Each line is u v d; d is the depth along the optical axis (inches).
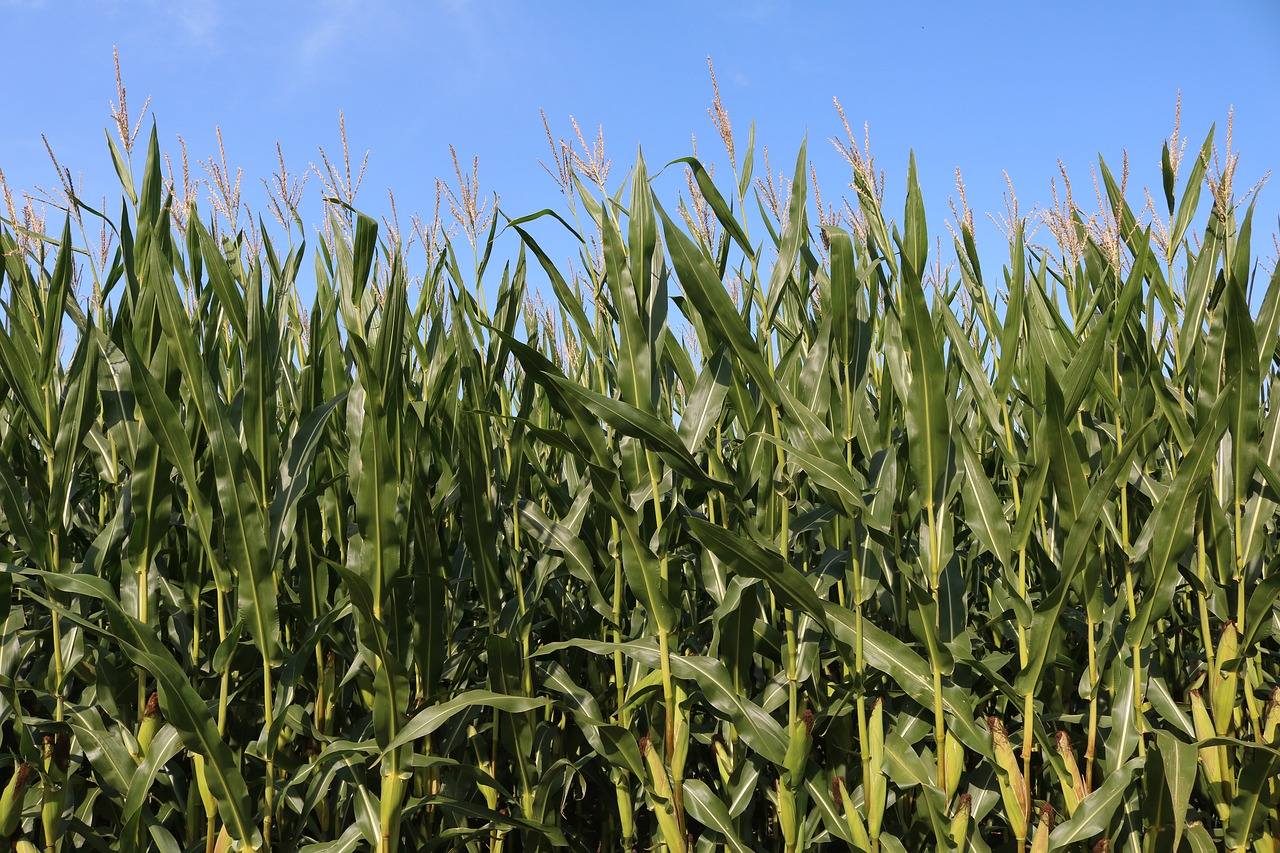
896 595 100.0
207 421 78.7
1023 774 86.3
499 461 105.0
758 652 97.1
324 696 98.2
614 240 86.3
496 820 87.8
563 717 108.7
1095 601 86.8
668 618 85.6
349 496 104.2
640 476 92.6
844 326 89.4
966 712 84.4
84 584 78.1
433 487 110.7
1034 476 83.2
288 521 84.3
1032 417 112.0
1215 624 109.5
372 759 92.2
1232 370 85.5
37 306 107.0
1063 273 133.1
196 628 94.2
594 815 124.0
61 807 84.7
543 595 113.3
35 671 97.2
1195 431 94.7
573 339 140.9
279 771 97.2
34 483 91.4
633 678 97.3
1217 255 101.6
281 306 104.6
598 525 104.8
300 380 122.2
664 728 96.9
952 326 100.7
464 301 108.6
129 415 91.3
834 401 95.3
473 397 98.2
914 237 96.5
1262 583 84.9
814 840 91.3
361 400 87.5
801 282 105.1
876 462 91.4
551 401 83.6
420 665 94.0
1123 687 88.4
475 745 100.0
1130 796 91.0
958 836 84.0
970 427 121.3
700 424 88.6
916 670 85.1
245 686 86.0
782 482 88.5
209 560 91.0
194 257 100.9
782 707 105.3
